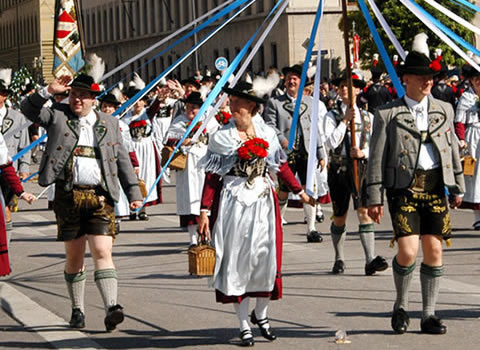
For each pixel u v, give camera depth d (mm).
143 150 19234
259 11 64438
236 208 8531
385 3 42562
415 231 8648
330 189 12047
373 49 44031
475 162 15539
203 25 10641
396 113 8672
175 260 13836
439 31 9125
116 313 9039
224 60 28875
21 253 14969
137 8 89062
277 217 8672
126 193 9375
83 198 9008
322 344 8516
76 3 10844
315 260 13250
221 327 9328
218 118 14477
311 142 8820
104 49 98375
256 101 8578
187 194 14141
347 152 11930
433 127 8625
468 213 18438
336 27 58906
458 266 12438
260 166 8625
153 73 85250
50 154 8992
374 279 11688
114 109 15398
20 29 116750
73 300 9508
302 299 10562
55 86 8906
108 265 9141
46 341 8961
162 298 10898
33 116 8945
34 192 26703
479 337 8641
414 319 9414
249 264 8500
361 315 9656
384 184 8711
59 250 15234
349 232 16141
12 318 10039
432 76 8656
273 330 9133
